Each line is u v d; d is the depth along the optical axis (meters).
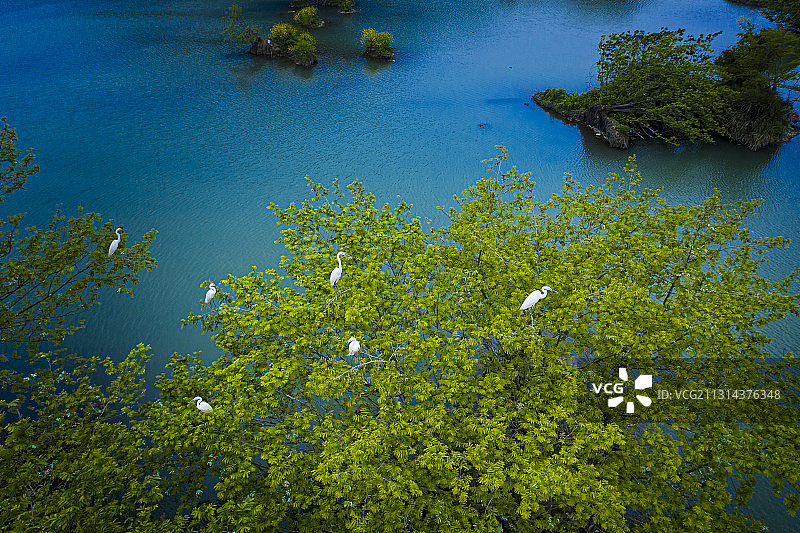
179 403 17.55
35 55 78.25
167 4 110.00
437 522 14.55
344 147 55.97
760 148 57.12
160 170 49.91
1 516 14.84
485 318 20.17
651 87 59.72
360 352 18.41
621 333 17.20
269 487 15.88
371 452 14.21
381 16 106.31
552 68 80.06
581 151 56.47
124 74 73.44
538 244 23.03
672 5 115.31
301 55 79.75
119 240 24.31
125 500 16.33
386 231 22.78
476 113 65.25
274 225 42.47
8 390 27.86
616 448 17.73
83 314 33.00
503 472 13.91
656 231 23.67
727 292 19.84
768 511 22.14
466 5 116.62
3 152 25.73
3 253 24.19
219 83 72.25
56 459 17.27
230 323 18.94
